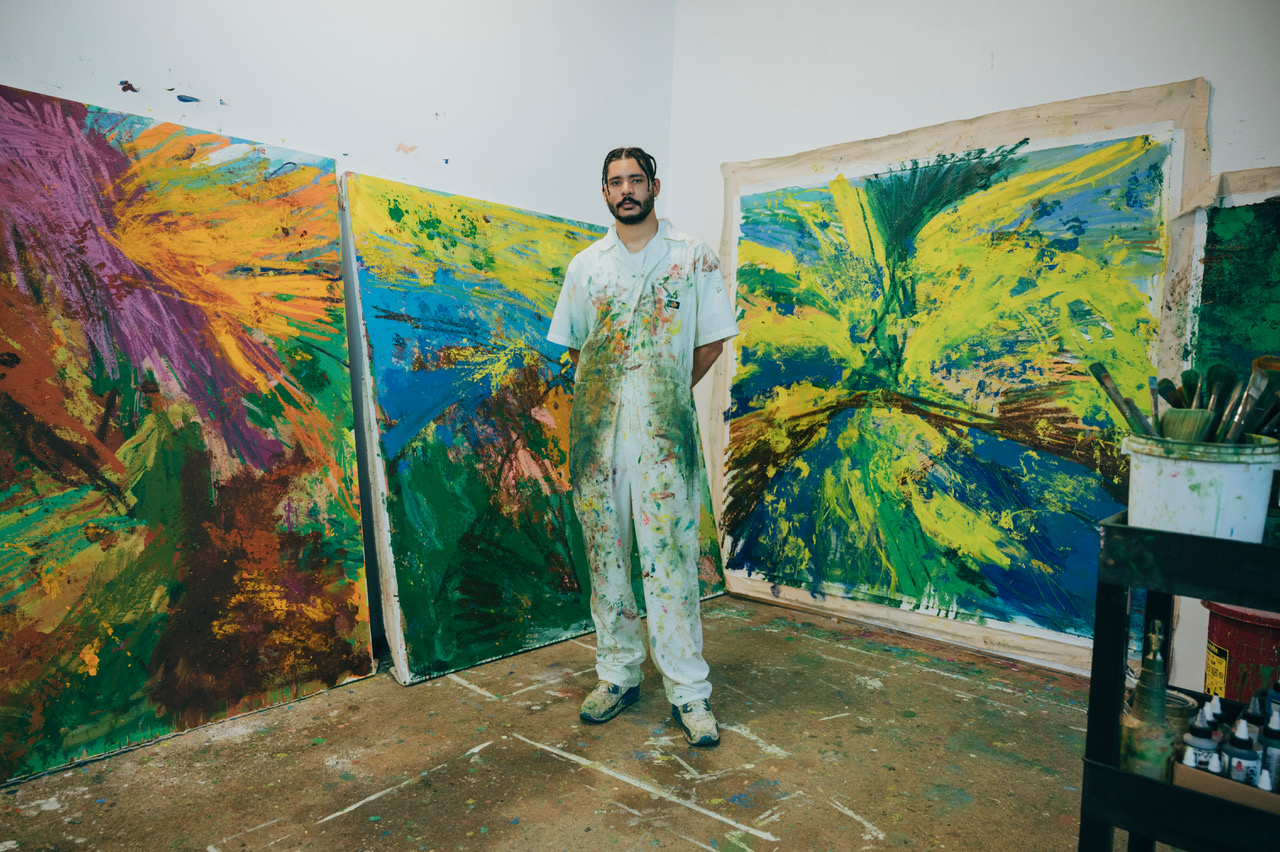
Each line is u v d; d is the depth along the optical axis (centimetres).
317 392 229
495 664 249
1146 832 112
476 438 263
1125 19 245
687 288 202
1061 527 258
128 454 192
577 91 322
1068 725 212
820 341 317
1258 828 101
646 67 354
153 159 200
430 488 246
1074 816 165
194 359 205
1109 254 249
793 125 328
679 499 201
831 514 312
